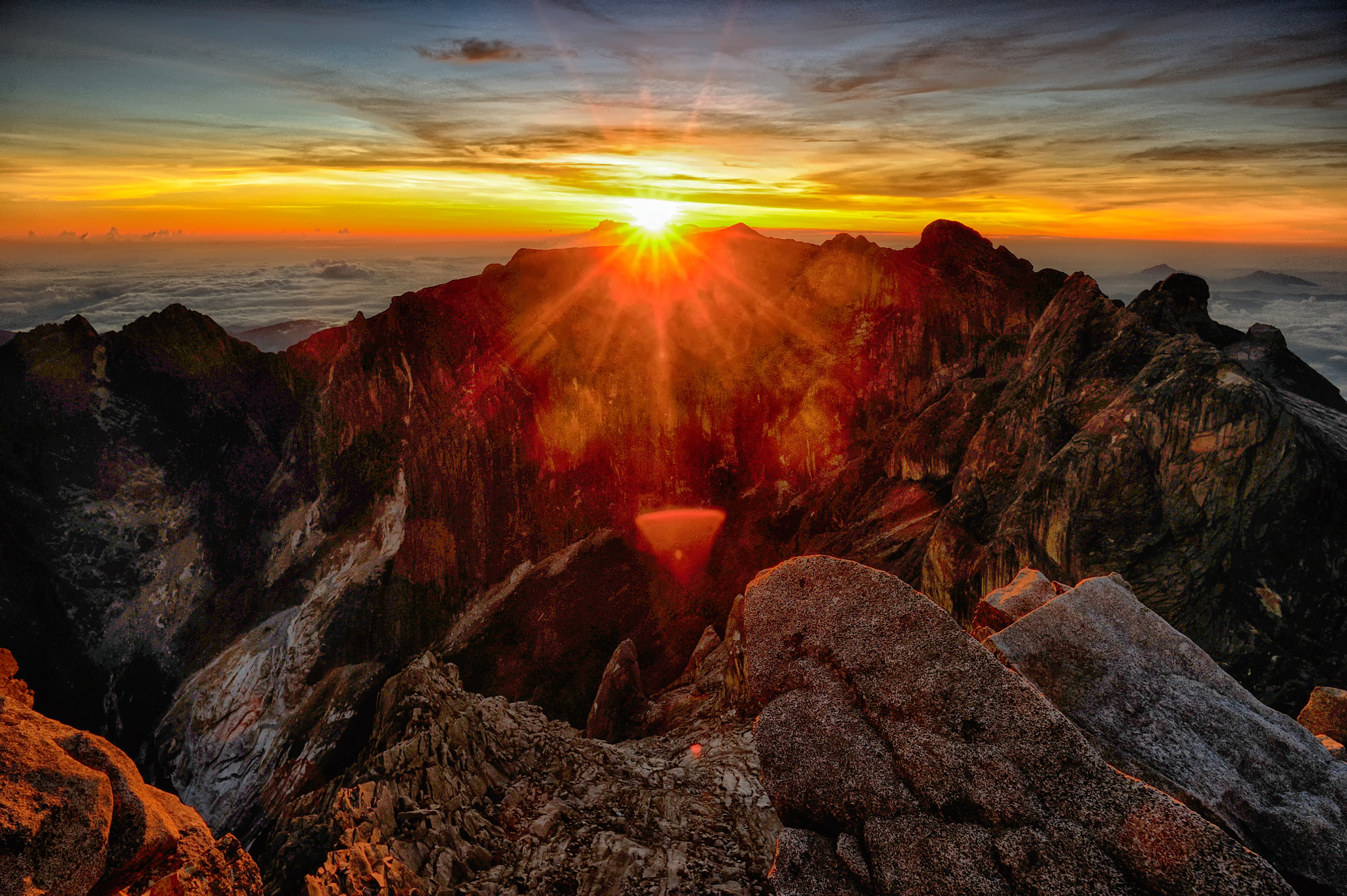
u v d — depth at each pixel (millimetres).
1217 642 36188
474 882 13406
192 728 114500
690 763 18688
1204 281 57062
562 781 18141
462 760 17938
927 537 69438
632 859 13758
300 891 11828
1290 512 36938
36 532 126000
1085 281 66438
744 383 137000
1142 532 40875
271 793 102688
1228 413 40094
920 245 129500
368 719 109812
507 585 130250
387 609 124625
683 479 136500
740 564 121062
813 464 126750
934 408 91688
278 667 119750
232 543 137375
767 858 13719
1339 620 34188
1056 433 54188
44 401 136000
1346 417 43156
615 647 114250
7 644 114875
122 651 122688
